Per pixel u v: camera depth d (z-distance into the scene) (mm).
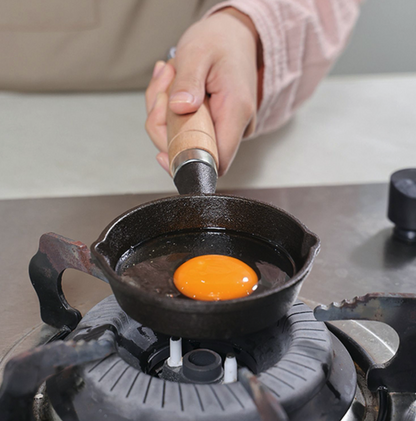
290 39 907
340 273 607
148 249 462
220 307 382
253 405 403
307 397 418
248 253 460
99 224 676
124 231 448
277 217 454
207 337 398
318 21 937
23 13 1207
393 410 456
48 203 713
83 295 566
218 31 712
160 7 1238
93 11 1217
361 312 439
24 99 1242
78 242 483
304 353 434
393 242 654
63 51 1250
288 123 1096
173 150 555
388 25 1832
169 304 384
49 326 530
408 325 443
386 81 1339
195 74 637
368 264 621
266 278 444
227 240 468
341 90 1283
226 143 635
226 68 662
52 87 1288
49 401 444
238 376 444
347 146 988
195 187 520
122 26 1234
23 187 821
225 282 440
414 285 594
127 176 867
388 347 507
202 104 607
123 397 410
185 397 407
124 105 1204
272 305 395
